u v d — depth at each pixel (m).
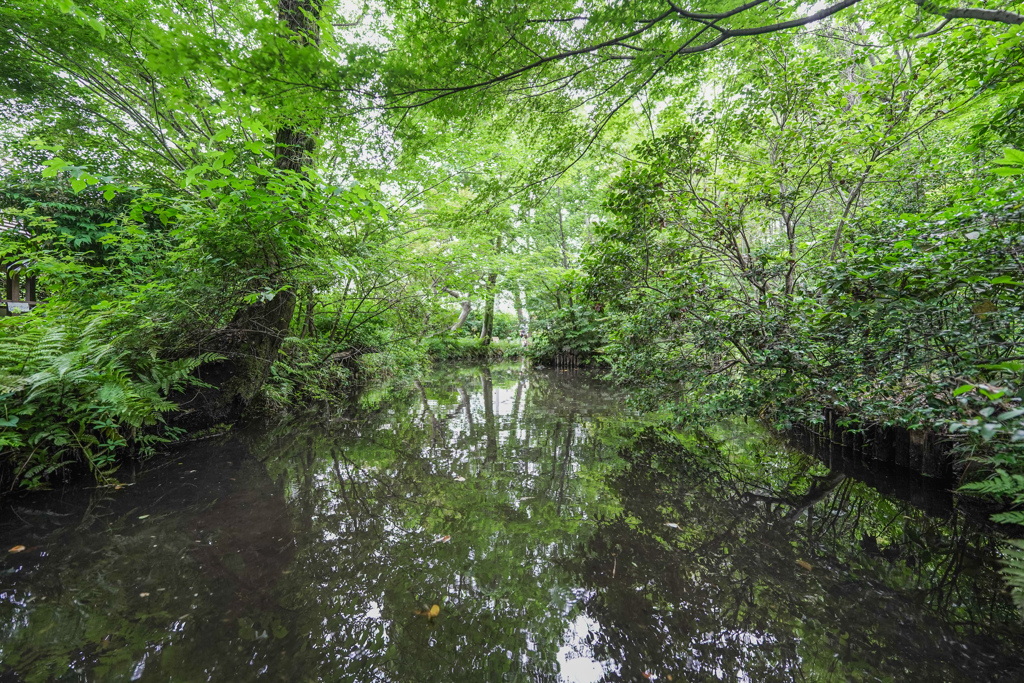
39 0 3.73
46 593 1.97
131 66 4.41
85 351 3.41
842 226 3.88
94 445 3.52
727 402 3.72
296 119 2.46
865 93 3.81
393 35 4.13
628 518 2.86
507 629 1.79
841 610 1.91
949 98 3.56
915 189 4.26
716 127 4.02
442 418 6.04
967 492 3.04
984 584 2.07
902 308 2.46
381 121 2.79
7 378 2.96
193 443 4.42
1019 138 3.28
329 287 5.70
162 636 1.70
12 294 8.28
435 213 6.48
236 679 1.48
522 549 2.45
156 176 5.37
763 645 1.68
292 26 3.64
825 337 2.96
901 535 2.57
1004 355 2.26
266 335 5.46
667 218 3.96
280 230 4.11
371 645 1.67
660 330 4.07
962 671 1.54
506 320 21.75
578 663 1.59
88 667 1.52
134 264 5.42
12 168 5.80
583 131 3.67
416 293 6.71
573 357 13.61
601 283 4.14
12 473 3.08
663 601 1.98
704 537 2.59
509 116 3.52
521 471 3.79
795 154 4.00
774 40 3.83
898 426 3.60
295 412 6.02
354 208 3.90
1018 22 2.24
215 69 2.02
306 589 2.03
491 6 2.25
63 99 4.78
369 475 3.63
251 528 2.64
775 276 3.69
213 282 4.36
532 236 15.90
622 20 2.34
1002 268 2.04
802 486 3.38
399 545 2.47
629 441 4.81
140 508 2.88
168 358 4.57
